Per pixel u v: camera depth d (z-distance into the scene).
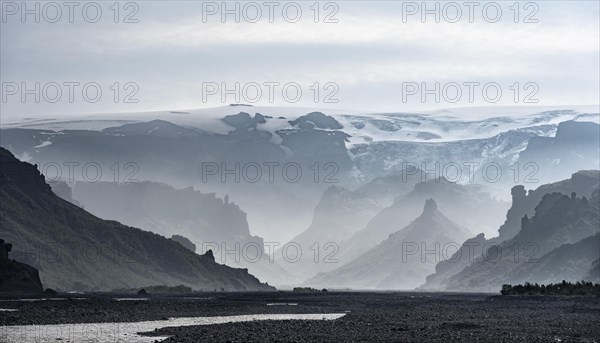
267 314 105.38
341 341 64.69
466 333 72.56
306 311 114.00
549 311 114.62
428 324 84.44
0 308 110.00
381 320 91.50
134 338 68.19
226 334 69.94
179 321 88.94
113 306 118.81
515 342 64.56
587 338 67.88
